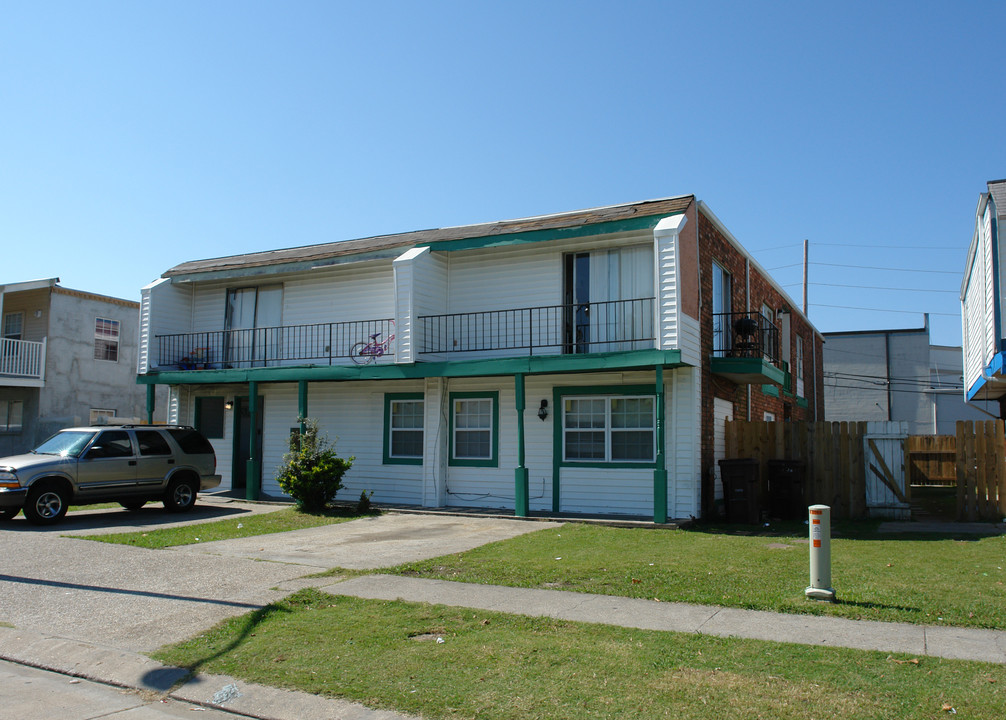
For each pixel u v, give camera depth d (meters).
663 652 6.02
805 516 14.95
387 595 8.05
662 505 13.34
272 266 18.17
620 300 14.20
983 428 13.88
